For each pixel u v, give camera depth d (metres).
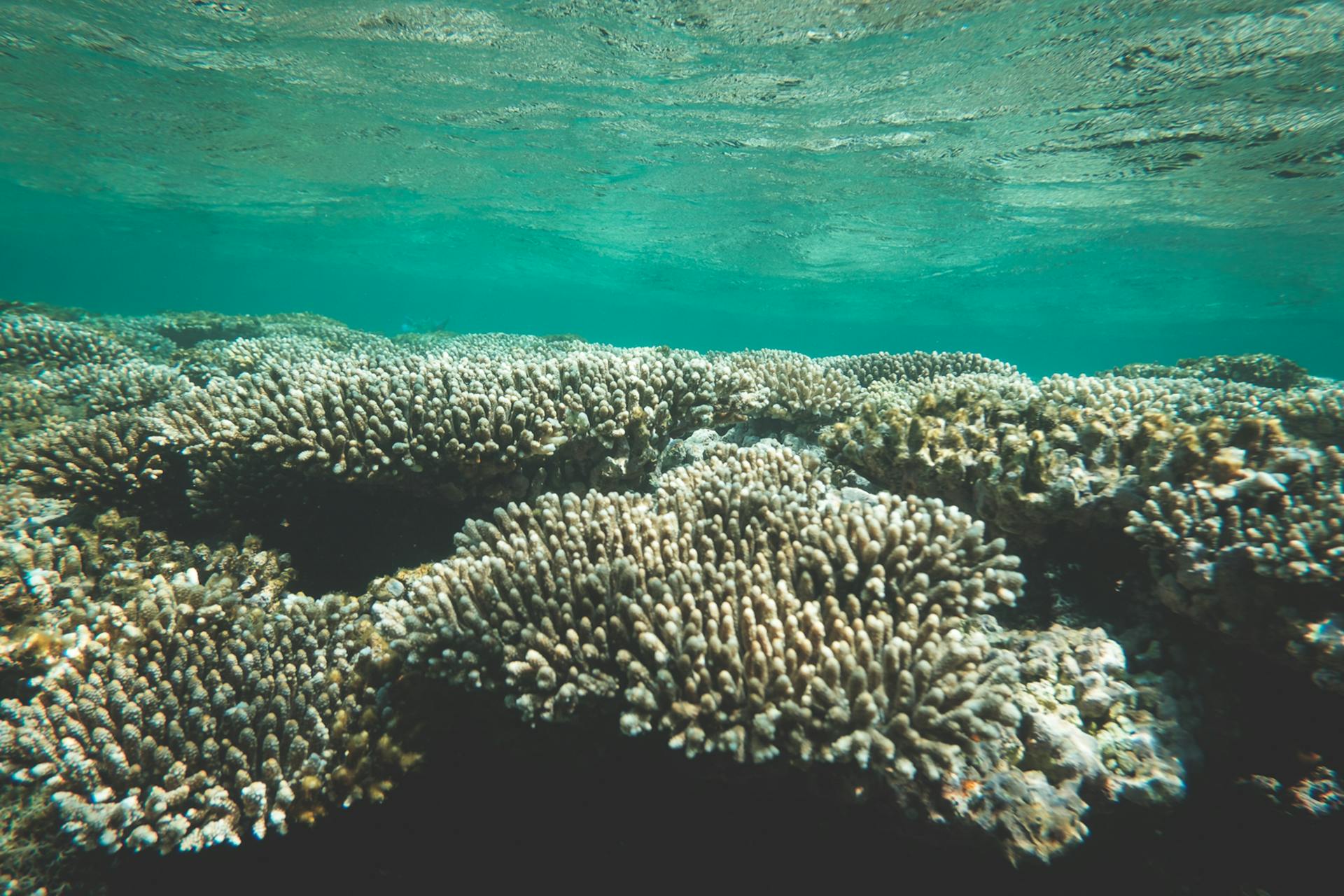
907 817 0.55
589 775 0.64
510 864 0.65
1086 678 0.65
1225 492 0.66
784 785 0.58
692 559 0.67
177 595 0.74
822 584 0.66
